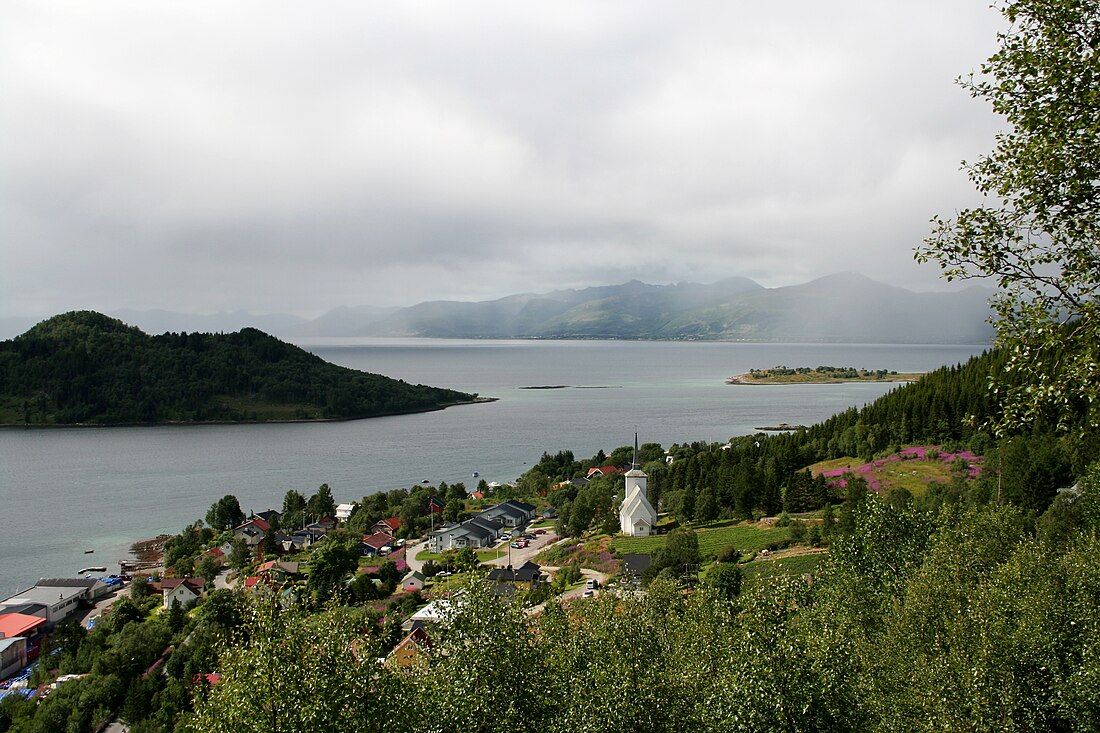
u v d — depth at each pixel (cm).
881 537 5356
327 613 3400
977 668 3194
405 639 6041
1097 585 3756
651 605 5103
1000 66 1906
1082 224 1792
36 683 7794
